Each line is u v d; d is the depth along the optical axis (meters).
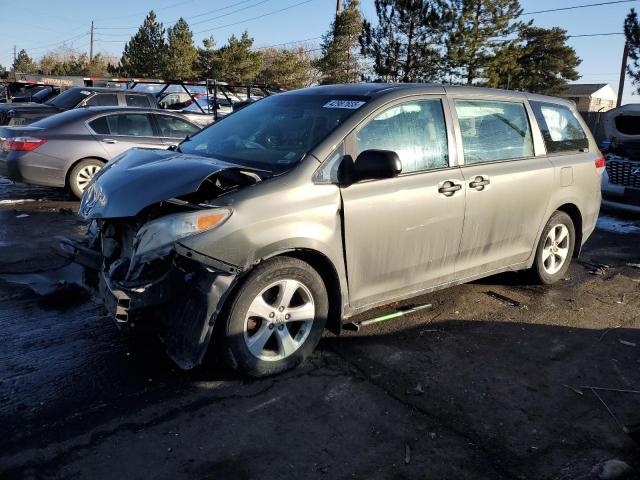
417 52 25.08
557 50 45.38
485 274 4.71
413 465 2.77
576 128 5.53
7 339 3.84
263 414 3.12
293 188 3.38
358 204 3.60
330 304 3.73
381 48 25.48
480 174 4.34
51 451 2.73
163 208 3.33
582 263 6.36
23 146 8.17
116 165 3.79
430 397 3.38
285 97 4.47
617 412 3.34
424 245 4.04
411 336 4.19
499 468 2.79
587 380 3.69
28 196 8.96
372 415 3.16
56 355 3.65
